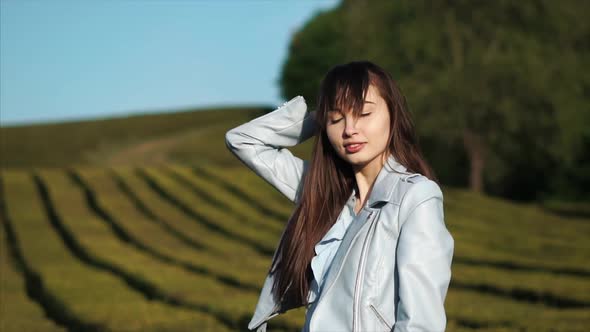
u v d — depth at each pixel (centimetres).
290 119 276
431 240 217
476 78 3375
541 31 3491
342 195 259
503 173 3853
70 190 3133
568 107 3438
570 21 3447
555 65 3422
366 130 235
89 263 1716
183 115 8269
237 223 2377
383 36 3600
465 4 3494
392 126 240
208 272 1462
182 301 1082
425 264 213
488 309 953
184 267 1571
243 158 280
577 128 3478
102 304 1052
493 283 1205
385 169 238
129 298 1120
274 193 3108
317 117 245
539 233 2366
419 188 224
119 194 3020
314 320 226
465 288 1245
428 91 3409
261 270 1468
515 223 2628
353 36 3678
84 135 7225
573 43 3609
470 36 3488
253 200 2906
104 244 1856
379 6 3644
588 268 1411
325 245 250
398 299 221
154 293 1203
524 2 3425
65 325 1063
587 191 4047
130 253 1691
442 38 3516
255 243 2005
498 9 3456
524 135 3566
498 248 1911
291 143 280
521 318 862
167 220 2467
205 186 3156
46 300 1241
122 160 6128
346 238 231
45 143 6869
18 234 2220
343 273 227
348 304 222
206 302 1034
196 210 2591
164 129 7650
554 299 1101
